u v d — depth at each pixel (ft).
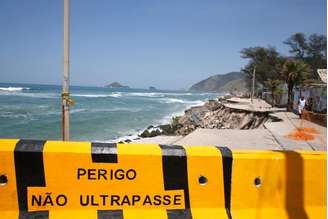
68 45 15.07
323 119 59.98
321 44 232.94
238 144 39.55
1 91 321.11
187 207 9.89
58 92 339.77
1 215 9.01
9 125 93.97
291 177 10.52
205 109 157.07
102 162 9.55
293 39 236.22
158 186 9.79
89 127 96.58
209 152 10.11
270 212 10.24
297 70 93.25
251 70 243.40
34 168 9.26
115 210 9.54
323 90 70.03
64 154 9.39
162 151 9.87
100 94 367.45
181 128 96.99
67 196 9.39
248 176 10.27
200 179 10.00
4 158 9.12
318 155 10.82
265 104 135.74
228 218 9.86
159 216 9.61
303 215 10.35
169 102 262.67
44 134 82.02
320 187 10.71
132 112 153.17
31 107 151.43
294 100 93.50
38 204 9.25
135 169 9.70
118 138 79.66
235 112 102.12
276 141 41.91
